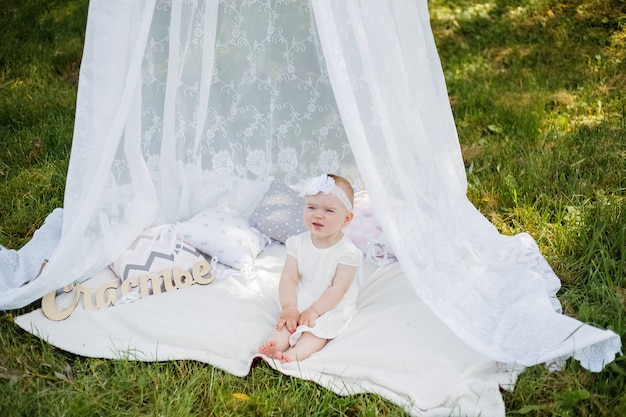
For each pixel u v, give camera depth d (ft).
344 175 13.43
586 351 9.12
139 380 9.21
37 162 15.49
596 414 8.62
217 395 9.02
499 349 9.13
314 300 10.58
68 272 10.57
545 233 12.53
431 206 9.86
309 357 9.74
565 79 19.30
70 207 10.32
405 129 9.51
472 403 8.76
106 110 9.84
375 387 9.09
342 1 8.65
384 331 10.03
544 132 16.46
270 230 12.51
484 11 24.11
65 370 9.56
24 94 18.90
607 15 22.47
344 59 8.75
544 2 23.86
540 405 8.74
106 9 9.53
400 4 9.87
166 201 12.26
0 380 9.29
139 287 11.00
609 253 11.71
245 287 11.23
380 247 12.00
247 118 12.82
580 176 14.15
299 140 13.26
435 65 10.88
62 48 21.86
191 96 11.87
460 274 10.14
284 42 12.50
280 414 8.82
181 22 11.09
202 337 10.01
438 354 9.54
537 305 9.93
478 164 15.30
